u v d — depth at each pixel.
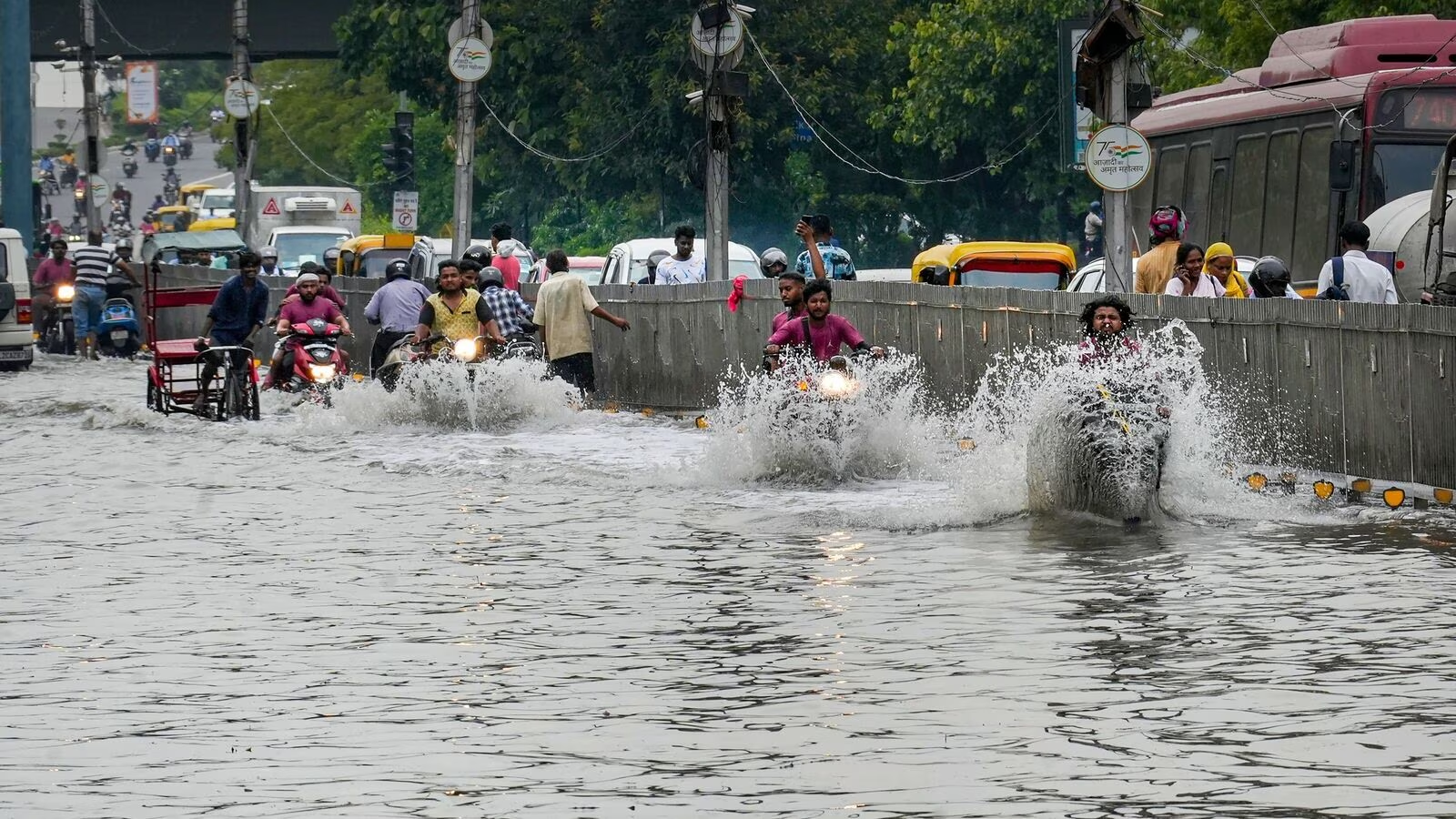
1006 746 19.48
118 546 34.47
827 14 145.38
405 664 23.86
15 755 19.69
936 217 150.12
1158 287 52.16
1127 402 36.03
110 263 99.75
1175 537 33.47
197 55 181.62
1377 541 32.69
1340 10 101.25
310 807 17.70
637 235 149.75
